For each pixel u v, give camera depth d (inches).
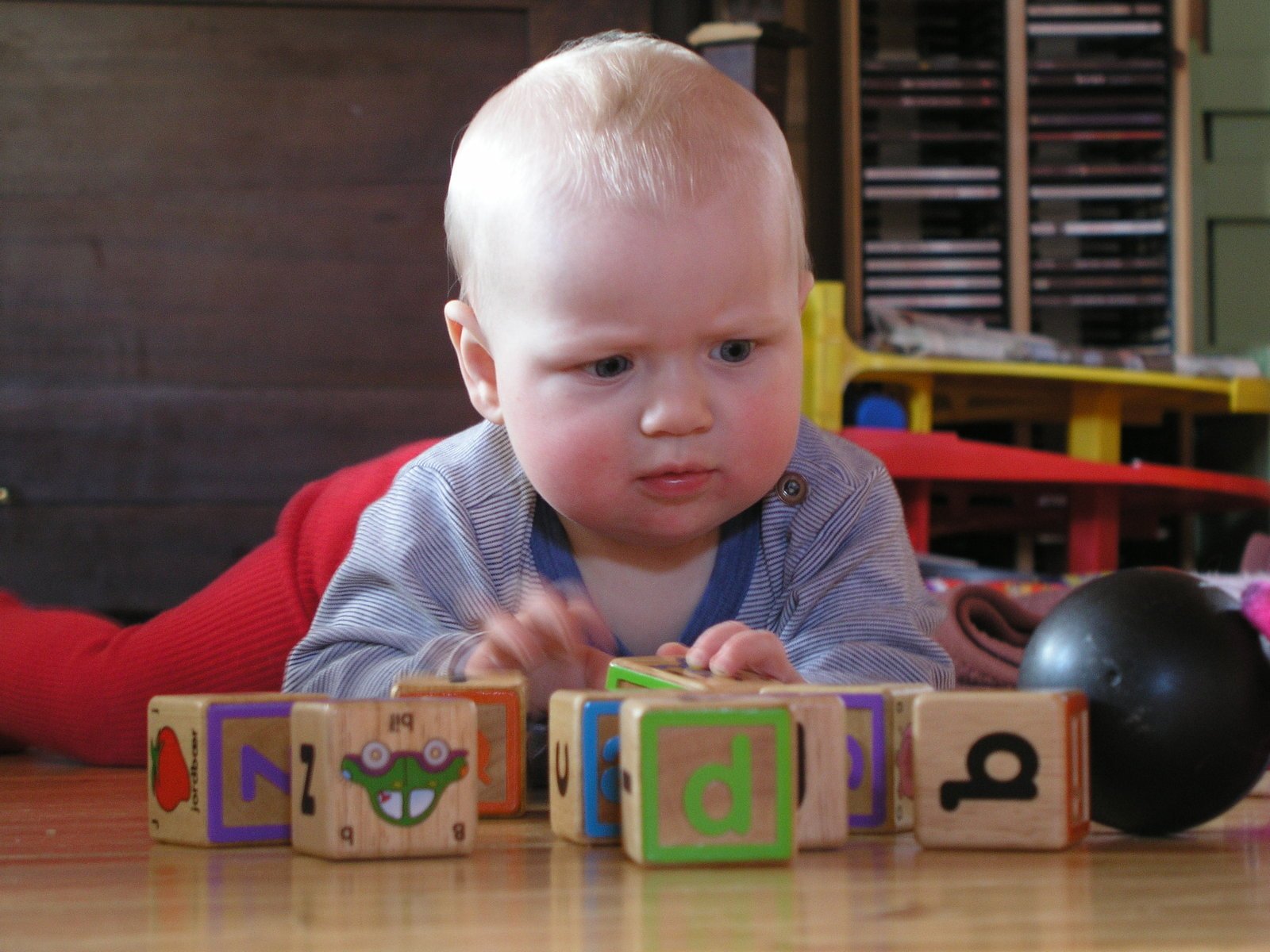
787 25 112.7
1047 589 82.1
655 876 24.0
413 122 100.2
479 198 37.5
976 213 109.3
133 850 28.8
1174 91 106.4
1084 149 109.7
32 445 98.3
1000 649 62.1
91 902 22.7
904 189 104.8
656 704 25.3
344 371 100.3
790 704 26.4
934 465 89.5
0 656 58.1
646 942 19.1
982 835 26.5
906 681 39.3
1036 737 26.3
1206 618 28.1
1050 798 26.2
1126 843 28.0
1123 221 106.8
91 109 98.6
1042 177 105.9
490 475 42.6
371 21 99.7
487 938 19.5
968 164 108.2
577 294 34.0
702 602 42.2
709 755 24.9
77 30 98.3
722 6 99.0
